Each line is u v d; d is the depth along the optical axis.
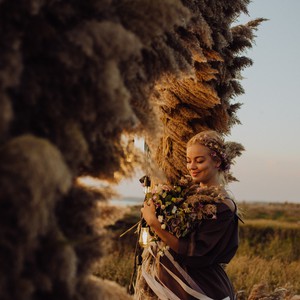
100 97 1.31
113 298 1.49
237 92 3.46
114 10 1.47
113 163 1.55
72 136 1.27
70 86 1.28
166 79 1.89
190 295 2.46
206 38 2.40
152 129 1.66
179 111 3.02
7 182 1.00
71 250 1.19
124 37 1.28
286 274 8.23
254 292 4.37
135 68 1.52
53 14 1.31
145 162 1.69
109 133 1.54
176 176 3.05
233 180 3.39
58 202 1.35
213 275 2.53
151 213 2.50
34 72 1.24
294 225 13.67
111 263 7.14
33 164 1.00
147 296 2.61
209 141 2.63
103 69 1.27
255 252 11.23
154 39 1.66
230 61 3.27
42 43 1.26
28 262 1.15
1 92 1.07
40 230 1.09
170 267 2.53
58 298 1.23
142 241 2.75
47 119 1.27
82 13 1.39
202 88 2.91
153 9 1.48
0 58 1.11
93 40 1.25
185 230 2.44
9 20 1.21
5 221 1.06
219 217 2.47
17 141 1.04
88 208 1.43
